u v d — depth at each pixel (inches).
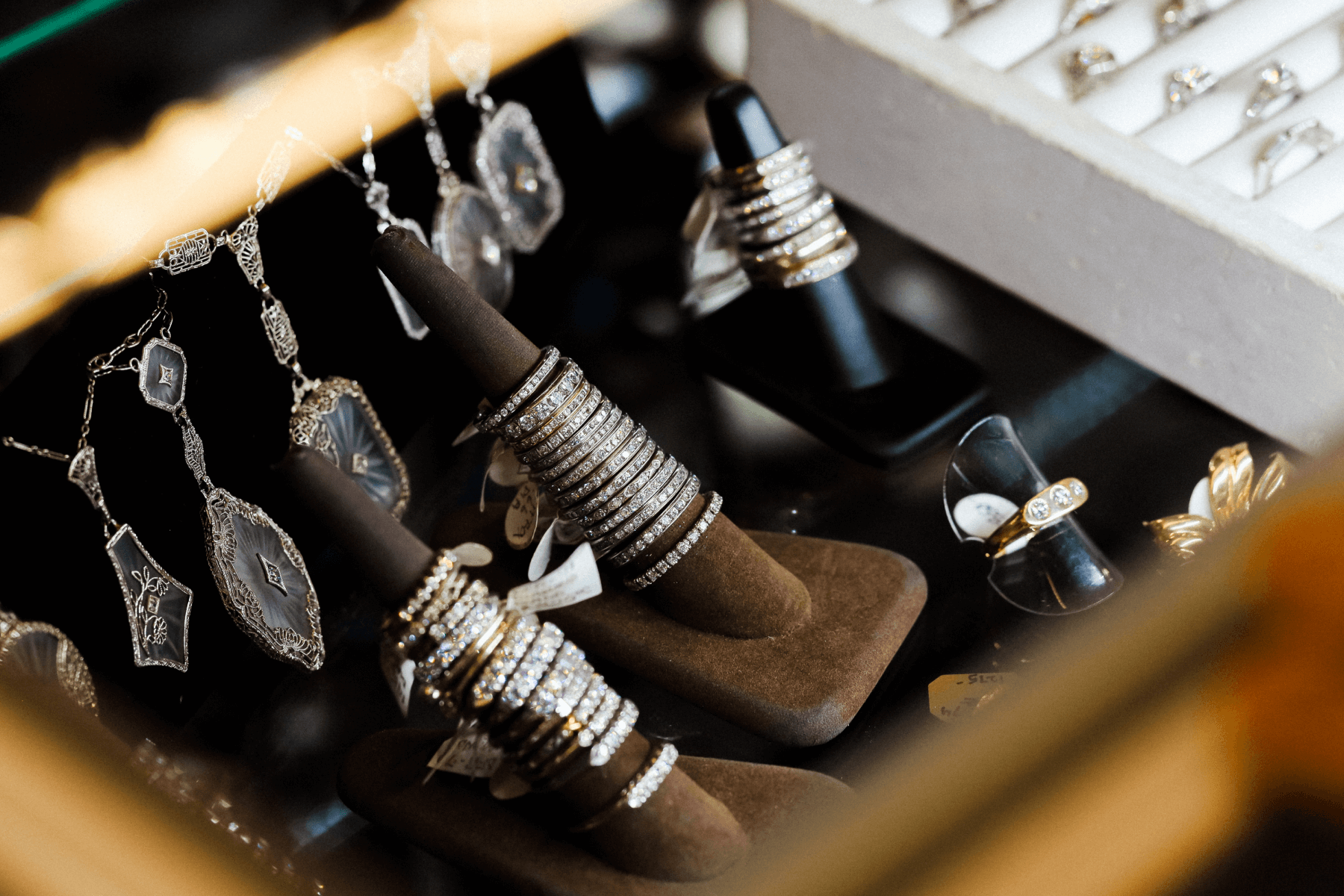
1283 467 17.5
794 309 19.2
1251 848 11.3
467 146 19.9
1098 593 17.9
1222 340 19.0
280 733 18.0
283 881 15.8
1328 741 11.2
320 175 18.4
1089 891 11.7
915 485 18.9
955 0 20.6
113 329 16.9
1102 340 19.9
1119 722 11.9
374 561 15.9
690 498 17.4
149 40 17.9
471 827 17.0
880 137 20.7
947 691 17.6
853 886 12.3
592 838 16.5
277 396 18.3
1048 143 19.1
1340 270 18.1
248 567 17.7
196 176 17.7
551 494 17.4
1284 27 19.8
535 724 16.1
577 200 21.3
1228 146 19.4
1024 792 11.9
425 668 16.1
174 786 16.9
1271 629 12.0
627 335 20.2
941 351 19.6
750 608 17.6
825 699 17.3
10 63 17.4
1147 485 18.8
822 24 20.3
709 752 17.5
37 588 16.6
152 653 17.3
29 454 16.5
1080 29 20.2
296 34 18.3
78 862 14.3
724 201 19.1
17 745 14.4
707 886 16.5
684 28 22.1
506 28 20.1
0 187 17.2
